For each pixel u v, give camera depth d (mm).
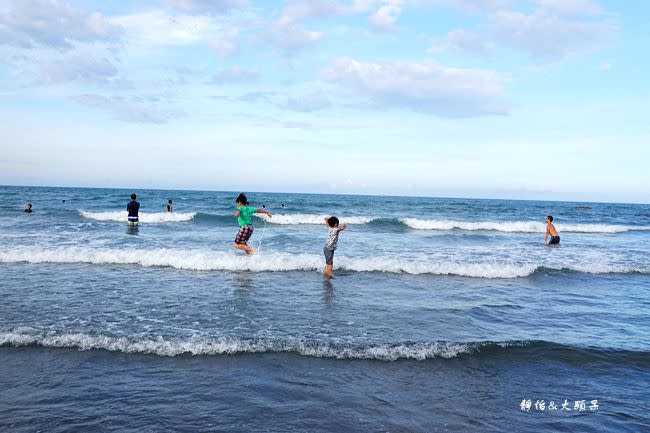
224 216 22109
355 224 23422
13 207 26484
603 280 9586
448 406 3770
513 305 7199
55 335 4977
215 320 5816
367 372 4410
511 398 3988
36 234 14070
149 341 4871
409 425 3408
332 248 9102
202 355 4680
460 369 4590
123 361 4477
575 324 6223
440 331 5684
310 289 7832
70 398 3676
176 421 3348
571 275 9992
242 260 9594
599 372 4641
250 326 5594
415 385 4164
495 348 5105
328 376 4277
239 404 3650
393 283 8578
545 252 14062
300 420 3420
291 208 34656
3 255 9484
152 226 18375
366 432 3273
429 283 8711
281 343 4934
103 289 7371
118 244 12211
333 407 3658
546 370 4648
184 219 21875
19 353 4574
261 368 4406
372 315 6297
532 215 38781
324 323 5832
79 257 9719
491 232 22703
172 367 4371
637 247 16391
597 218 38812
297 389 3975
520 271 9844
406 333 5539
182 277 8516
